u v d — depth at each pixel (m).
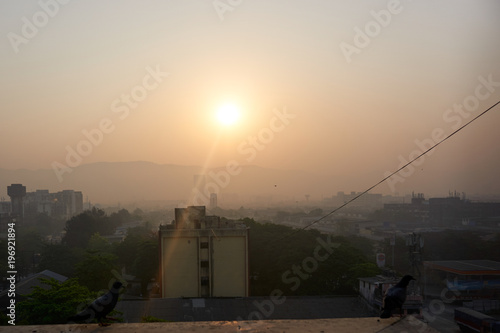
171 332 4.93
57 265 55.62
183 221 40.00
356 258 39.94
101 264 39.41
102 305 5.78
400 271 34.69
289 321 5.29
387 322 5.23
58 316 20.36
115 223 130.88
